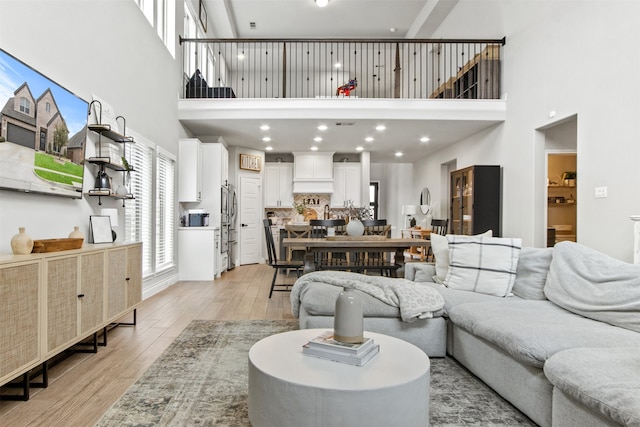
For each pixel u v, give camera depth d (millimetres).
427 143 8195
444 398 2107
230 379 2328
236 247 8344
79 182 3082
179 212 6215
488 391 2201
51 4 2783
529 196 5480
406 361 1655
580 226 4398
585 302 2256
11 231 2402
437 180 9180
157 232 5156
